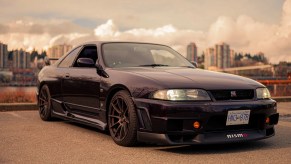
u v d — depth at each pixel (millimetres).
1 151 3980
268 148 4219
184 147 4211
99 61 4938
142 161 3609
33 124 5816
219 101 3939
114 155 3840
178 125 3863
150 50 5379
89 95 4941
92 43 5457
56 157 3742
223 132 3979
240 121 4004
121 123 4324
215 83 4074
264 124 4203
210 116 3850
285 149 4176
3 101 8547
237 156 3830
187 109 3809
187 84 3979
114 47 5223
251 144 4426
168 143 3830
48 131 5203
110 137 4793
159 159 3686
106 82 4586
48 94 6051
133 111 4113
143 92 4055
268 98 4336
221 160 3666
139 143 4230
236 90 4070
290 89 12156
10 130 5266
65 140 4590
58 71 5832
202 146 4262
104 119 4652
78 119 5246
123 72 4469
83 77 5086
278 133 5211
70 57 5781
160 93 3924
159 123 3871
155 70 4551
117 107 4434
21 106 7793
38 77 6422
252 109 4043
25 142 4449
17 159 3650
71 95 5395
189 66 5289
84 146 4254
